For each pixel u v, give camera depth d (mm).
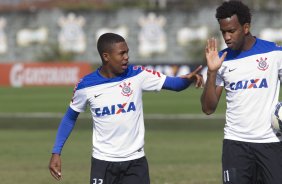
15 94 110812
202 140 57094
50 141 56875
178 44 149125
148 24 150875
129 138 21953
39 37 156500
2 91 117438
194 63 123000
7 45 158375
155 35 150250
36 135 61594
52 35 155875
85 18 154375
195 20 148625
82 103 22438
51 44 151750
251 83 22359
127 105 21906
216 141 56281
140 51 151375
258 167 22719
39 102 96375
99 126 22156
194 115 78625
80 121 72250
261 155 22406
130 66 22406
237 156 22594
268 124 22344
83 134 62000
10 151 50469
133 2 158500
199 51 143125
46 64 128625
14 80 129375
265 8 145500
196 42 145875
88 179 37500
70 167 42219
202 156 47469
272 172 22391
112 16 153250
